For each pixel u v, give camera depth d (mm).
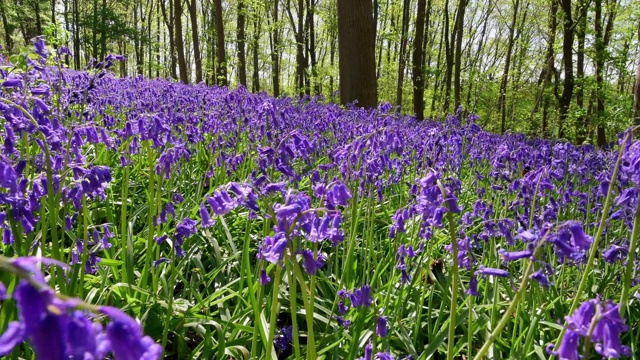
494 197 5066
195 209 4266
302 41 31438
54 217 2717
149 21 44938
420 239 4109
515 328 3047
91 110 5512
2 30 44719
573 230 1936
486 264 3934
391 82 41250
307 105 9641
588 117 16922
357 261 4242
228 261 3771
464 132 6953
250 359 2672
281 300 3455
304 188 5066
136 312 3061
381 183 4414
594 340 1598
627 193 2412
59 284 2713
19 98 3279
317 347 3002
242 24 28016
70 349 860
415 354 3047
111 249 3781
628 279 2363
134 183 5156
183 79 23609
